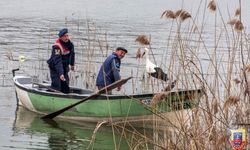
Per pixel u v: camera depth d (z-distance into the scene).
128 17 60.69
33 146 18.53
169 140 14.88
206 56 33.50
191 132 13.98
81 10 66.12
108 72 22.16
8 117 22.34
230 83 14.61
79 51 36.62
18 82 24.70
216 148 13.35
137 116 21.12
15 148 18.17
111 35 45.41
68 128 21.08
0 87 27.62
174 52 16.45
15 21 54.03
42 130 20.67
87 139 19.64
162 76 19.52
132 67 32.28
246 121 14.02
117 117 21.53
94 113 21.95
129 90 25.59
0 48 38.78
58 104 22.62
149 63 19.92
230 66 15.30
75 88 24.16
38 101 23.23
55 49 22.80
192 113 14.36
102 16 60.78
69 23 53.22
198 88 15.46
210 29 47.09
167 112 16.00
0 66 32.66
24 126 21.08
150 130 20.45
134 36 45.25
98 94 21.64
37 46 40.16
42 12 62.44
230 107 14.00
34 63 33.88
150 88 24.62
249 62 16.33
